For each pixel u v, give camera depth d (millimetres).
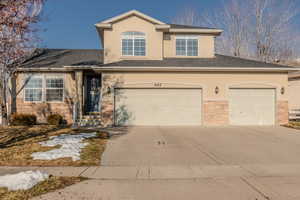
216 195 4164
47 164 6020
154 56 15680
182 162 6355
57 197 4023
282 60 28156
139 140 9320
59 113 15023
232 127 13008
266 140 9391
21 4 6926
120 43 15531
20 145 8039
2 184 4445
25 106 14914
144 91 13734
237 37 29297
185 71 13758
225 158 6758
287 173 5414
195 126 13461
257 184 4703
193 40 16766
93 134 10383
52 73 15078
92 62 15742
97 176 5164
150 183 4758
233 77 13852
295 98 19938
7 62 12500
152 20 15555
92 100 15820
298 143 8820
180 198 4043
